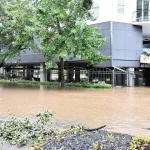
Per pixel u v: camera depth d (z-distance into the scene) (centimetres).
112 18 2645
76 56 2208
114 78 2645
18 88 2284
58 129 588
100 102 1336
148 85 2847
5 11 2294
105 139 484
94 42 2261
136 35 2777
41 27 2158
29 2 2267
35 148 469
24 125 586
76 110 1064
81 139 487
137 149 444
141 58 2752
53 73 3192
